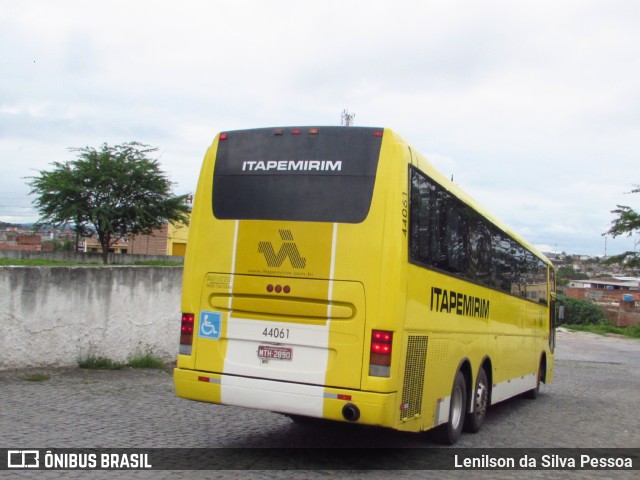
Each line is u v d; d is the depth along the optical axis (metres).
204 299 7.49
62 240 79.25
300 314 7.07
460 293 9.06
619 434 10.78
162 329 14.22
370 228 6.99
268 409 7.07
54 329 12.08
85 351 12.61
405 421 7.18
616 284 106.25
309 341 7.00
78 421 8.62
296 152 7.41
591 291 85.12
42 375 11.30
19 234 100.44
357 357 6.84
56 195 45.72
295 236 7.18
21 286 11.52
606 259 50.91
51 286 11.98
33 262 35.06
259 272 7.26
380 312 6.83
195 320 7.52
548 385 18.06
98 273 12.80
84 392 10.53
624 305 63.56
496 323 11.15
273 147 7.51
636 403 14.97
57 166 46.88
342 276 6.97
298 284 7.09
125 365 13.31
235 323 7.31
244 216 7.43
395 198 7.02
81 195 45.97
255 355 7.20
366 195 7.08
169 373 13.06
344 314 6.92
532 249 14.26
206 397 7.35
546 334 15.94
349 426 9.75
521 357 13.25
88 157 47.09
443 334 8.36
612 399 15.59
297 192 7.29
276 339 7.13
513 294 12.43
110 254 47.75
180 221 50.75
